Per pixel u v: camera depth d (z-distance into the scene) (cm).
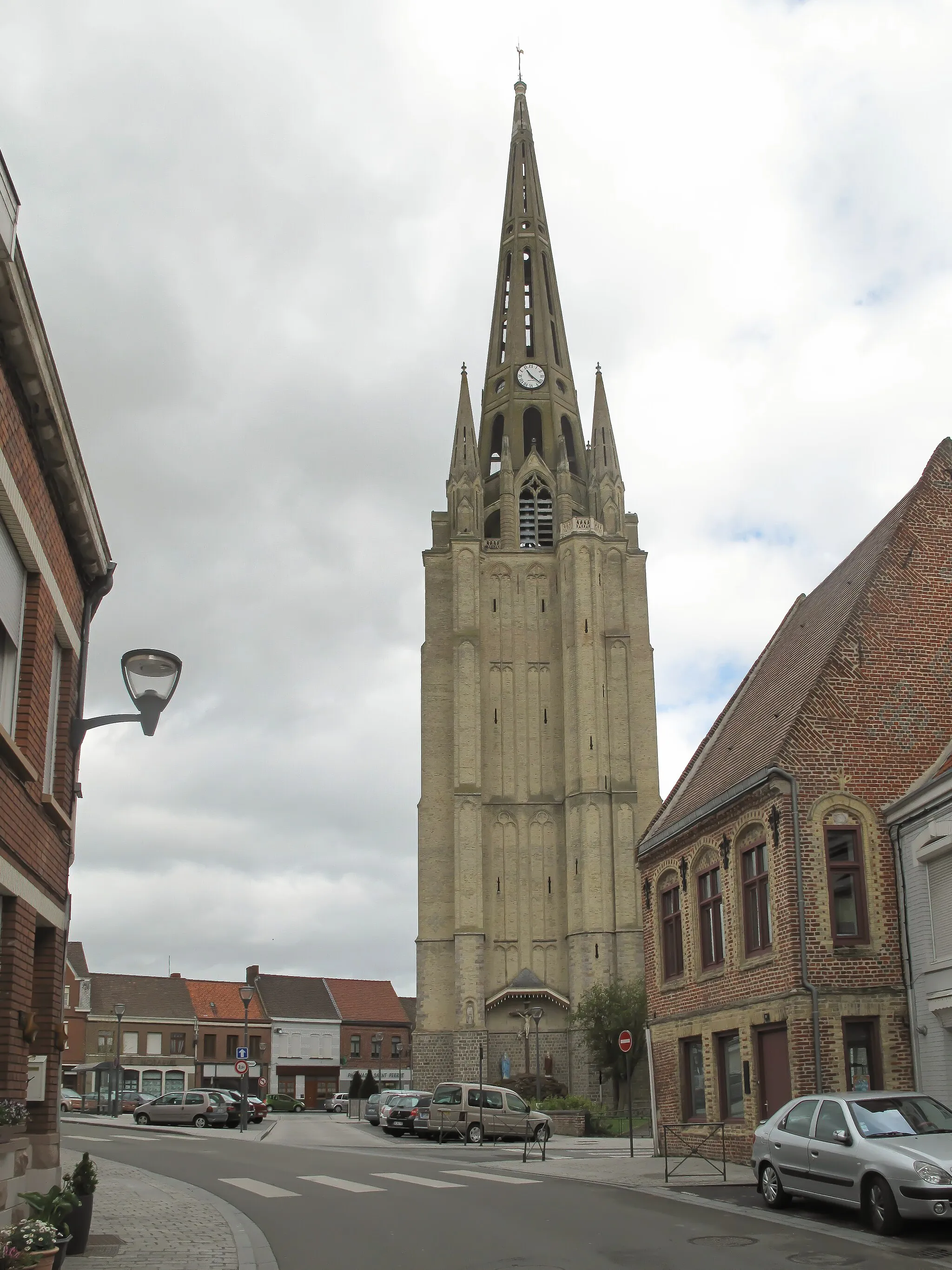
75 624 2009
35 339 1481
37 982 1875
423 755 8788
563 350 10544
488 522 9769
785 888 2672
